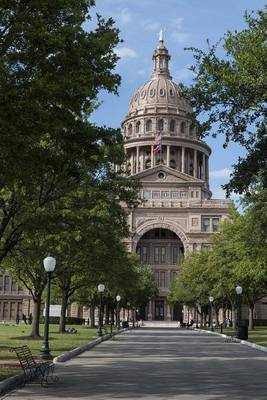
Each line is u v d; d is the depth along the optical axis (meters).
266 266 40.44
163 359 25.70
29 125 14.71
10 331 50.75
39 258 31.34
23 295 118.50
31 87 14.49
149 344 37.69
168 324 109.94
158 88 157.75
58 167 16.91
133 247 124.31
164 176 128.00
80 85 15.20
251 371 20.83
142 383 16.95
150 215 126.31
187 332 64.50
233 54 18.66
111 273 43.72
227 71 17.67
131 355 27.69
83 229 29.58
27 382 16.67
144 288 87.00
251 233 37.09
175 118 153.38
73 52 15.55
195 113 18.89
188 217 125.69
